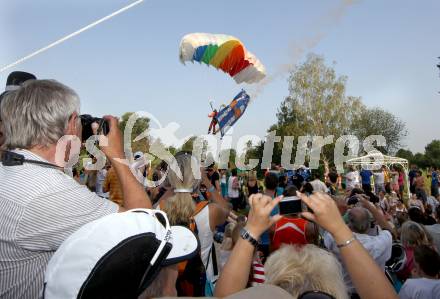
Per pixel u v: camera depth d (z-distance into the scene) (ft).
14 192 4.66
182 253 4.10
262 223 5.01
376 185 51.06
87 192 5.07
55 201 4.69
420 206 33.73
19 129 5.15
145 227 3.58
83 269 3.27
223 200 11.91
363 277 4.52
